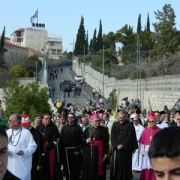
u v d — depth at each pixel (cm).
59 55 17012
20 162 1023
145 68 5909
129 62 8125
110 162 1555
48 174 1309
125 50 8869
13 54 11519
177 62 5762
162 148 277
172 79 4441
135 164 1731
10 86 3341
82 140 1436
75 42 14875
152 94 5062
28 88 3344
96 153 1420
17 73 9300
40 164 1223
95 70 9488
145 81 5338
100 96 7388
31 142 1047
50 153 1320
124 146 1371
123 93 6488
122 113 1396
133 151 1398
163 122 1673
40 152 1227
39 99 3309
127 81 6303
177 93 4312
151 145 287
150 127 1412
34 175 1239
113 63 9175
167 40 6650
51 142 1326
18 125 1041
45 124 1355
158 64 5875
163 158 277
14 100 3241
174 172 275
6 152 383
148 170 1388
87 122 1633
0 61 10206
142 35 8275
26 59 11094
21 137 1036
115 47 9331
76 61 13075
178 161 274
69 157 1428
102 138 1431
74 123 1447
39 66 11269
